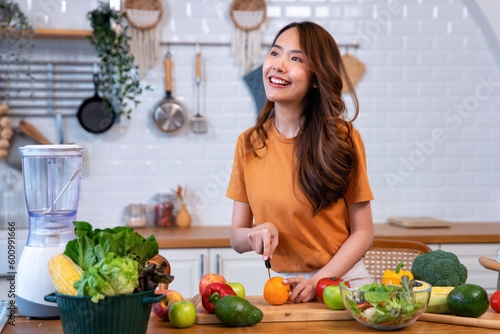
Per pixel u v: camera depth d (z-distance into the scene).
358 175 1.74
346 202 1.77
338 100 1.71
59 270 1.20
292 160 1.74
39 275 1.40
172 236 3.20
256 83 3.65
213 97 3.67
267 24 3.68
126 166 3.63
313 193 1.68
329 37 1.73
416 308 1.30
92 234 1.26
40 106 3.51
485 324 1.35
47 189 1.43
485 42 3.82
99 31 3.32
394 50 3.77
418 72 3.79
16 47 3.47
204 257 3.14
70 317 1.18
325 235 1.76
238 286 1.51
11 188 3.46
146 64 3.57
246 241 1.75
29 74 3.44
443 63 3.80
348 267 1.70
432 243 3.22
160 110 3.57
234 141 3.70
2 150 3.40
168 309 1.40
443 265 1.56
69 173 1.45
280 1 3.68
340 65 1.76
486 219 3.88
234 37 3.63
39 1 3.50
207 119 3.68
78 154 1.46
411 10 3.76
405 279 1.33
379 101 3.78
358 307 1.31
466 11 3.79
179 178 3.68
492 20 3.70
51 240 1.42
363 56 3.76
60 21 3.53
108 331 1.17
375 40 3.75
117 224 3.63
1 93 3.48
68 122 3.56
